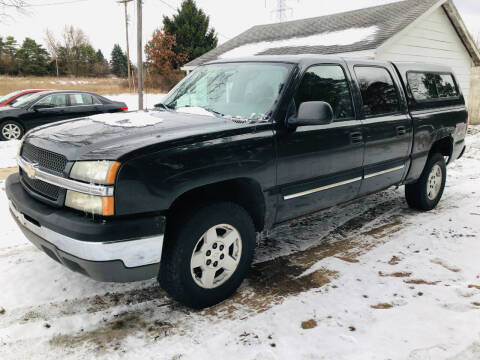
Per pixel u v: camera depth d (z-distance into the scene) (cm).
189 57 4244
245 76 352
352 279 331
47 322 267
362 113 379
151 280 328
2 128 997
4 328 259
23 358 232
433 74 509
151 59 4212
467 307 287
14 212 291
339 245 404
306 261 366
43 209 253
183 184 251
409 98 448
